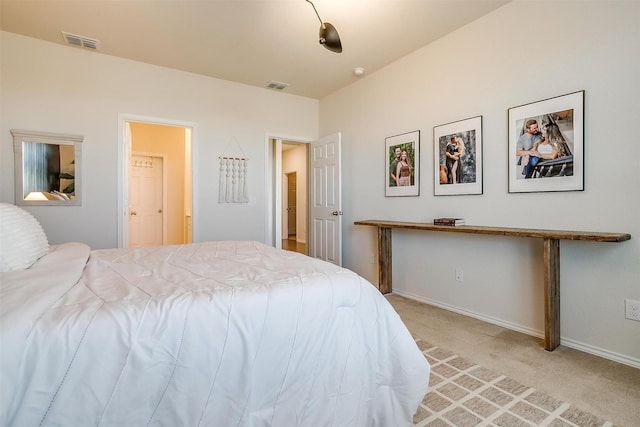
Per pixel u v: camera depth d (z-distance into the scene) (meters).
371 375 1.36
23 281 1.13
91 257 1.85
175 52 3.43
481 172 2.82
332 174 4.47
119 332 0.94
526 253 2.57
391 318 1.45
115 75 3.52
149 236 6.15
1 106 3.04
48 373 0.84
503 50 2.65
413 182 3.46
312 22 2.86
